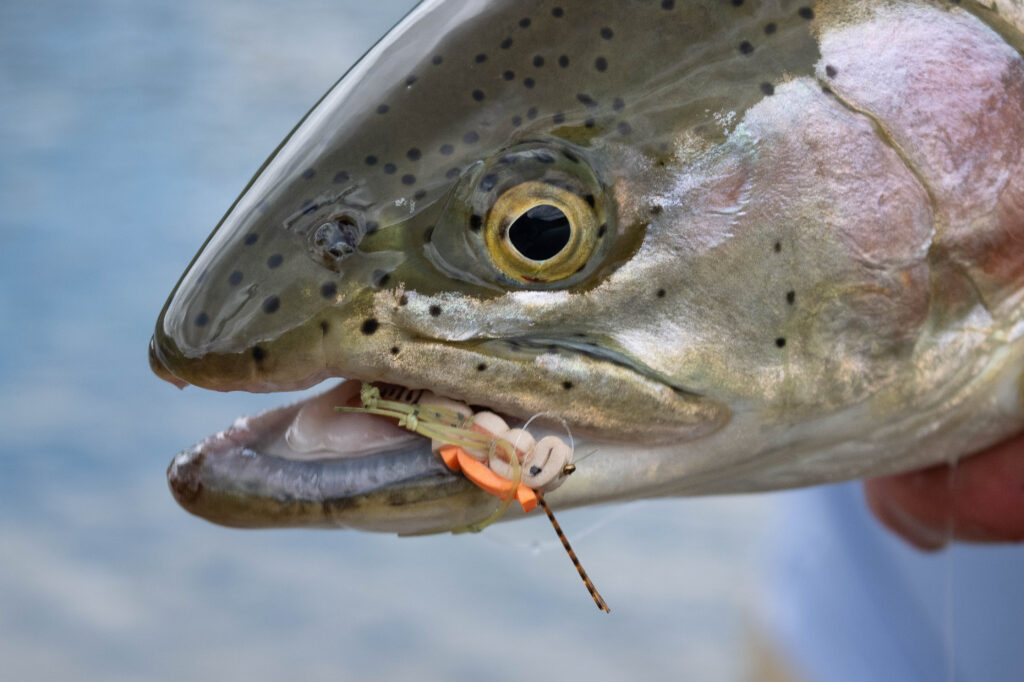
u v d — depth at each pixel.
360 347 0.26
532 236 0.26
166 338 0.26
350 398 0.27
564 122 0.26
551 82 0.26
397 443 0.27
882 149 0.27
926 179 0.27
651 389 0.27
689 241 0.27
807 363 0.27
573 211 0.26
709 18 0.27
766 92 0.27
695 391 0.27
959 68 0.27
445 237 0.26
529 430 0.27
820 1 0.27
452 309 0.26
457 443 0.26
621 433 0.27
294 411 0.27
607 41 0.27
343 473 0.26
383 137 0.26
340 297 0.26
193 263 0.27
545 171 0.26
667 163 0.26
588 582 0.26
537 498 0.26
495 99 0.26
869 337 0.27
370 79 0.27
